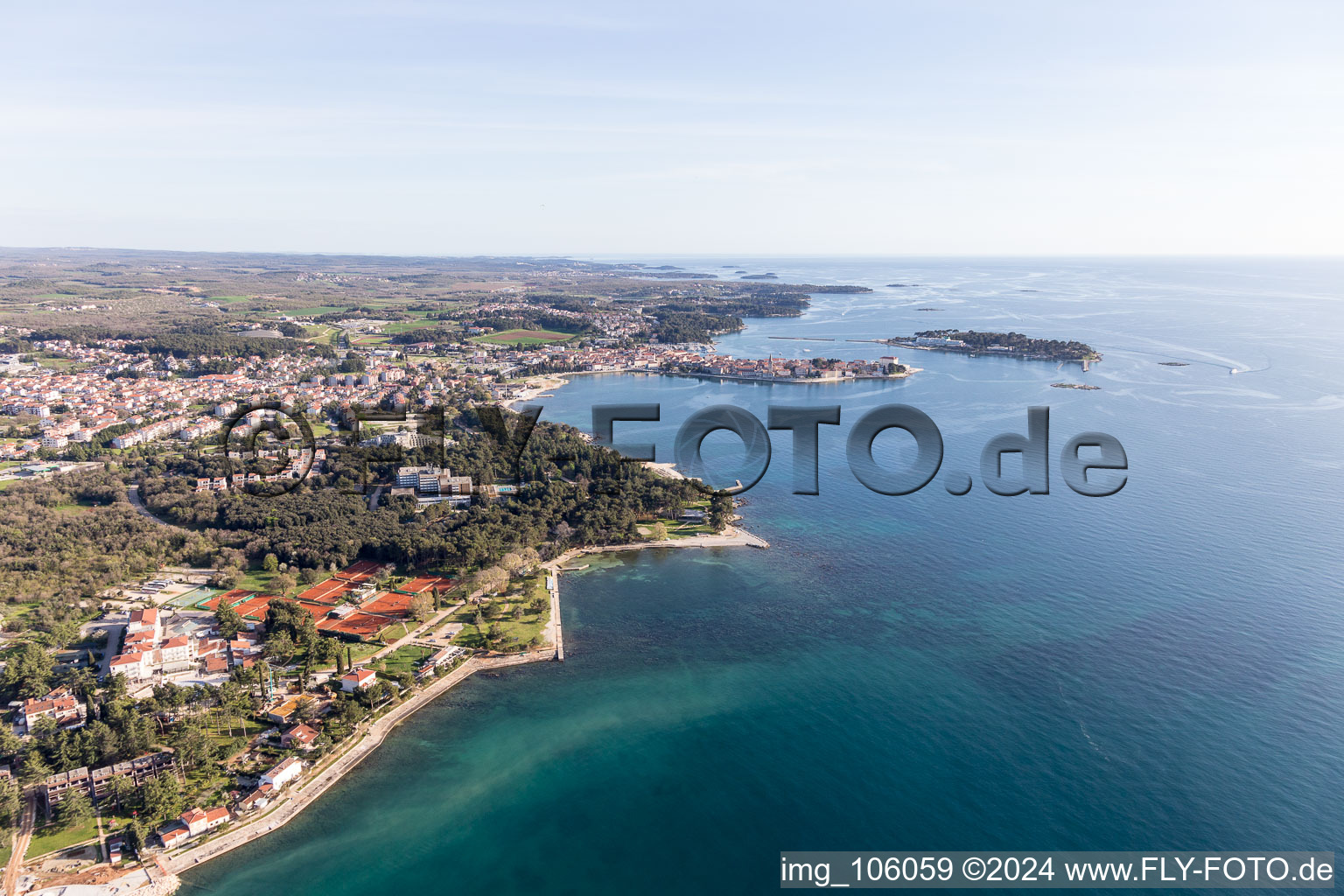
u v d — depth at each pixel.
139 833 167.25
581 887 162.38
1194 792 182.62
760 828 178.12
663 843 174.12
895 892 159.50
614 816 182.38
